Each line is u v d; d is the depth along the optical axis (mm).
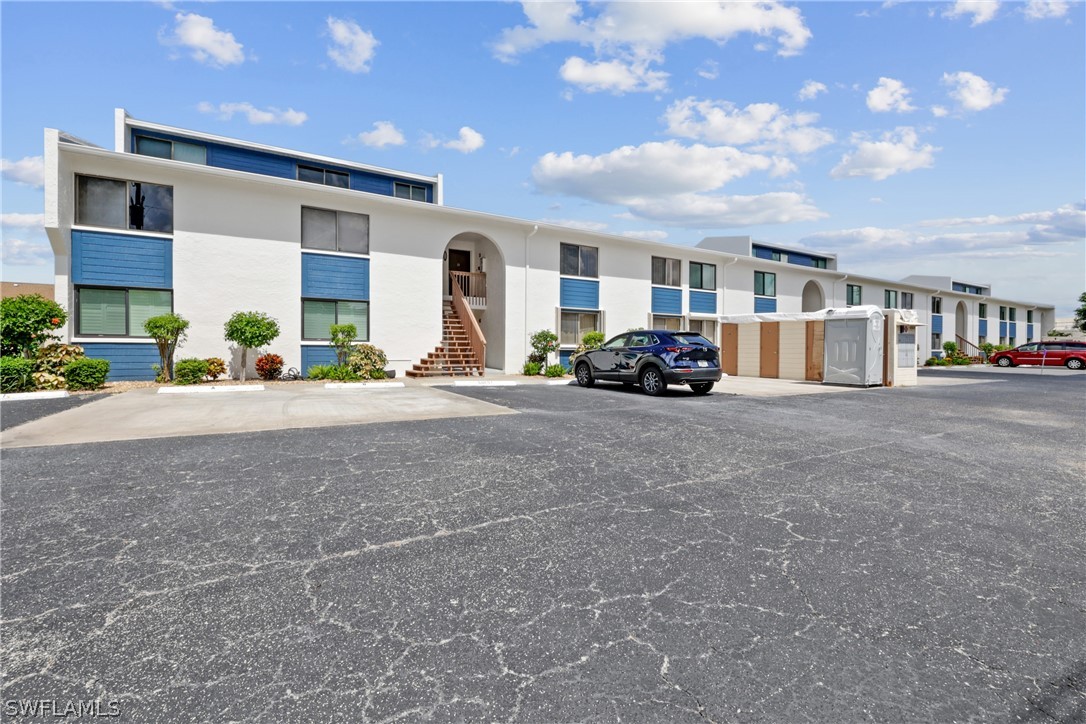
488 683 2057
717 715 1903
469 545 3361
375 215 15719
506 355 18266
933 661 2240
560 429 7234
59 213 11250
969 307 41281
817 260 35594
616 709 1926
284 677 2070
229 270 13531
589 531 3617
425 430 7031
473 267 19750
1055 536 3670
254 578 2877
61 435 6406
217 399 10023
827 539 3557
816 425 8008
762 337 18641
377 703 1935
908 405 10617
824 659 2240
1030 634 2457
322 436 6555
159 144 18141
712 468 5336
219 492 4312
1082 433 7617
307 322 14703
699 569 3070
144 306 12664
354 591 2752
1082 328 47219
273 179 13586
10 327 10312
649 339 12656
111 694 1959
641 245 21406
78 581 2811
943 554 3346
